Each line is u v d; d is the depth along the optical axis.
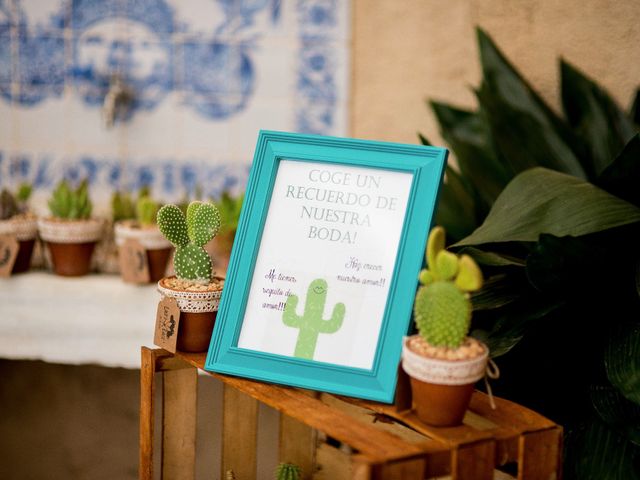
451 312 0.92
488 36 1.72
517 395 1.36
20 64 2.04
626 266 1.32
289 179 1.16
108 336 1.78
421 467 0.90
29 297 1.79
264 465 1.97
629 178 1.28
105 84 2.03
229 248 1.77
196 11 1.99
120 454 2.09
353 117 1.99
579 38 1.73
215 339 1.12
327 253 1.11
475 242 1.18
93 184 2.08
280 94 2.00
